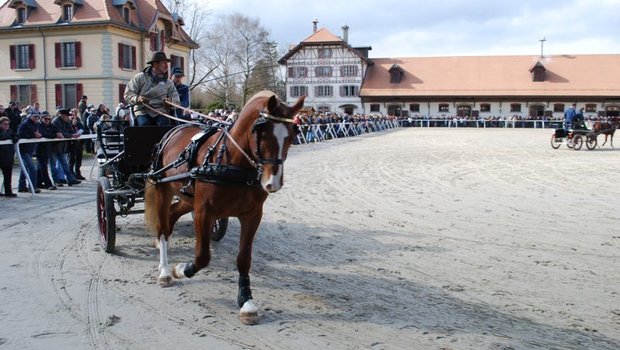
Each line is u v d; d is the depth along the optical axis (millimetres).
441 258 7285
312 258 7293
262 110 4805
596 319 5191
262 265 6953
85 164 18531
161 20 41938
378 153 24328
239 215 5305
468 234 8633
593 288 6074
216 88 62031
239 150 5039
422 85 64812
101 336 4801
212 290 6023
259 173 4879
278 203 11484
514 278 6430
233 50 62438
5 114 15414
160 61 7539
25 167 12602
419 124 63594
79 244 7895
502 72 65062
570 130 26406
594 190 13125
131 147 7023
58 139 13117
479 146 28875
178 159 5805
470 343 4645
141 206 10680
